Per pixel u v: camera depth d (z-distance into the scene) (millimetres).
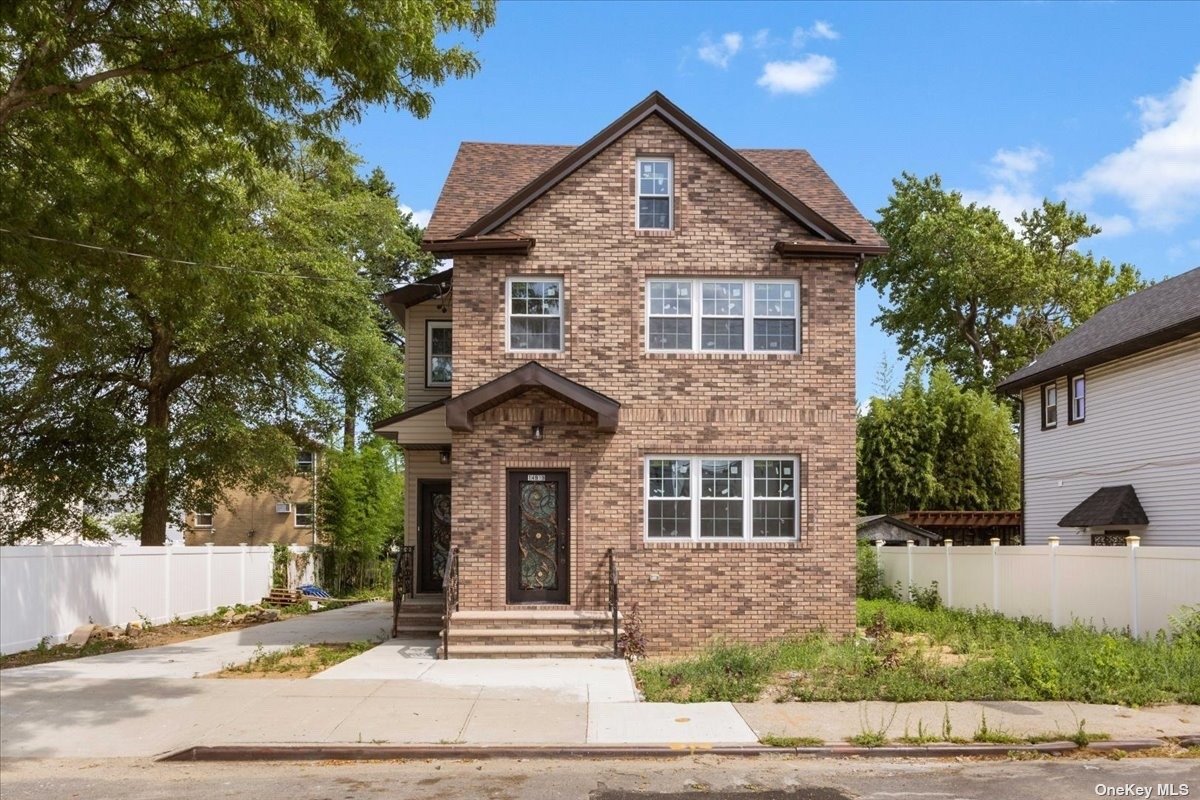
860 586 27734
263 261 22906
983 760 9180
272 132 13562
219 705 10984
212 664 14086
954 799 7844
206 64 12805
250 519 42531
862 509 38656
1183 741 9617
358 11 12320
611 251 16797
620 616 15820
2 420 24234
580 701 11219
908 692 11320
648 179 17125
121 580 19125
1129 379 23516
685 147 17062
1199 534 20594
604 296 16719
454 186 18953
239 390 26438
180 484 26922
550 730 9930
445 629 14539
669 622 16203
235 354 25828
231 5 11938
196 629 19906
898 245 45688
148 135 15016
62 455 25125
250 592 26812
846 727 10039
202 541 42344
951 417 37938
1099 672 11859
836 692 11438
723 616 16266
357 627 20000
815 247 16641
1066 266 42562
